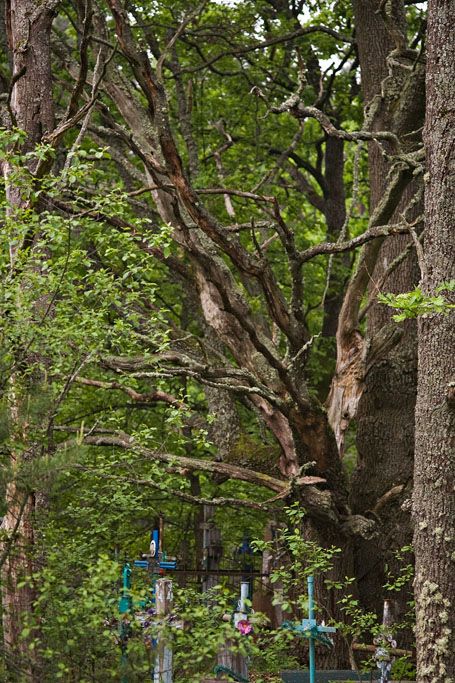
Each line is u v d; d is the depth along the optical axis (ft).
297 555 36.24
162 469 39.63
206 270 40.55
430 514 33.50
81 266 37.29
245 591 27.89
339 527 44.83
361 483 50.29
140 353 42.42
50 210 34.65
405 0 61.82
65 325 29.14
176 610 27.30
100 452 49.73
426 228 35.01
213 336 51.49
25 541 25.76
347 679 38.99
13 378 26.66
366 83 54.60
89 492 37.81
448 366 33.68
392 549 48.73
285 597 33.83
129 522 44.24
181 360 41.47
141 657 22.93
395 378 50.44
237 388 41.16
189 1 61.36
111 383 44.34
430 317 34.06
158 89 39.81
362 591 48.60
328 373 66.95
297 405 42.14
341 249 39.96
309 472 44.47
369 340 46.57
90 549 33.86
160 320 37.27
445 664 32.60
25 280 29.04
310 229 73.51
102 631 23.63
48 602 23.52
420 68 50.19
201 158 70.23
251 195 39.65
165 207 45.83
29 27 37.60
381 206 44.21
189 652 25.32
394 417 50.47
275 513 47.78
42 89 37.60
